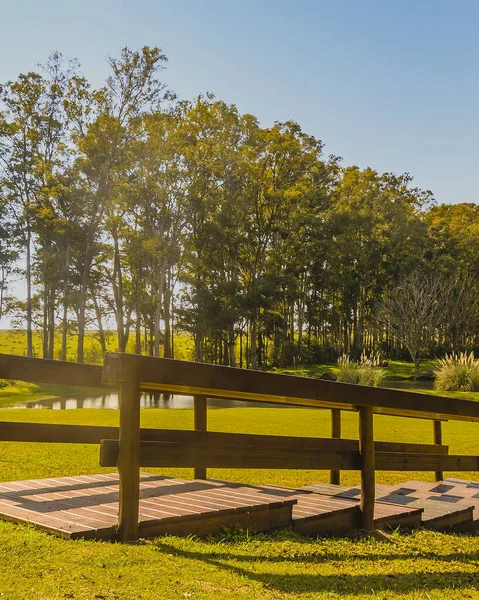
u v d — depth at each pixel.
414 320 47.72
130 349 57.62
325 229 51.41
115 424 13.27
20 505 4.20
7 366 3.96
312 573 3.51
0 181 40.28
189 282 46.09
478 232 60.59
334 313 56.81
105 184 39.62
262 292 45.84
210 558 3.49
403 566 3.98
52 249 42.22
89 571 2.96
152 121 39.22
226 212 45.69
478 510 5.99
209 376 3.84
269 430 12.56
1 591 2.62
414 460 5.52
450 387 27.75
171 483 5.37
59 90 39.31
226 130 44.97
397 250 56.50
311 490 5.72
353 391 4.72
